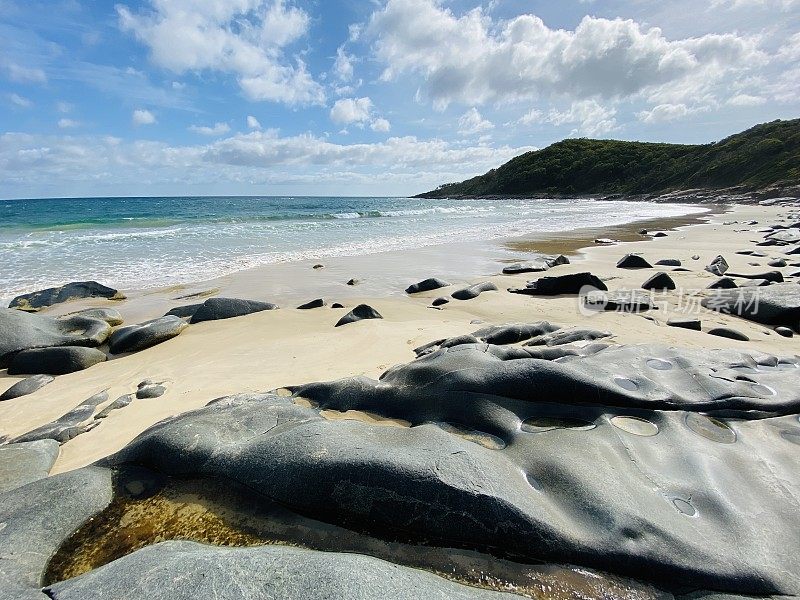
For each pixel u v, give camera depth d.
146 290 11.12
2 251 15.45
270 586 1.95
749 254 14.22
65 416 4.87
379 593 1.94
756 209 36.84
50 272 12.59
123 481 3.11
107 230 21.45
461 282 11.84
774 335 6.70
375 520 2.60
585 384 3.63
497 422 3.39
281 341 7.28
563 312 8.43
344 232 22.81
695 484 2.76
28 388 6.05
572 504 2.60
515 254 16.30
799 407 3.56
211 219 27.91
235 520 2.72
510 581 2.26
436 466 2.70
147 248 16.66
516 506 2.49
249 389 5.32
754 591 2.17
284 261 14.81
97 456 4.01
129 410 5.00
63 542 2.59
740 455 3.06
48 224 23.55
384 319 8.38
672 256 14.67
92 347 7.52
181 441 3.23
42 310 9.54
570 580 2.26
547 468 2.87
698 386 3.83
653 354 4.44
